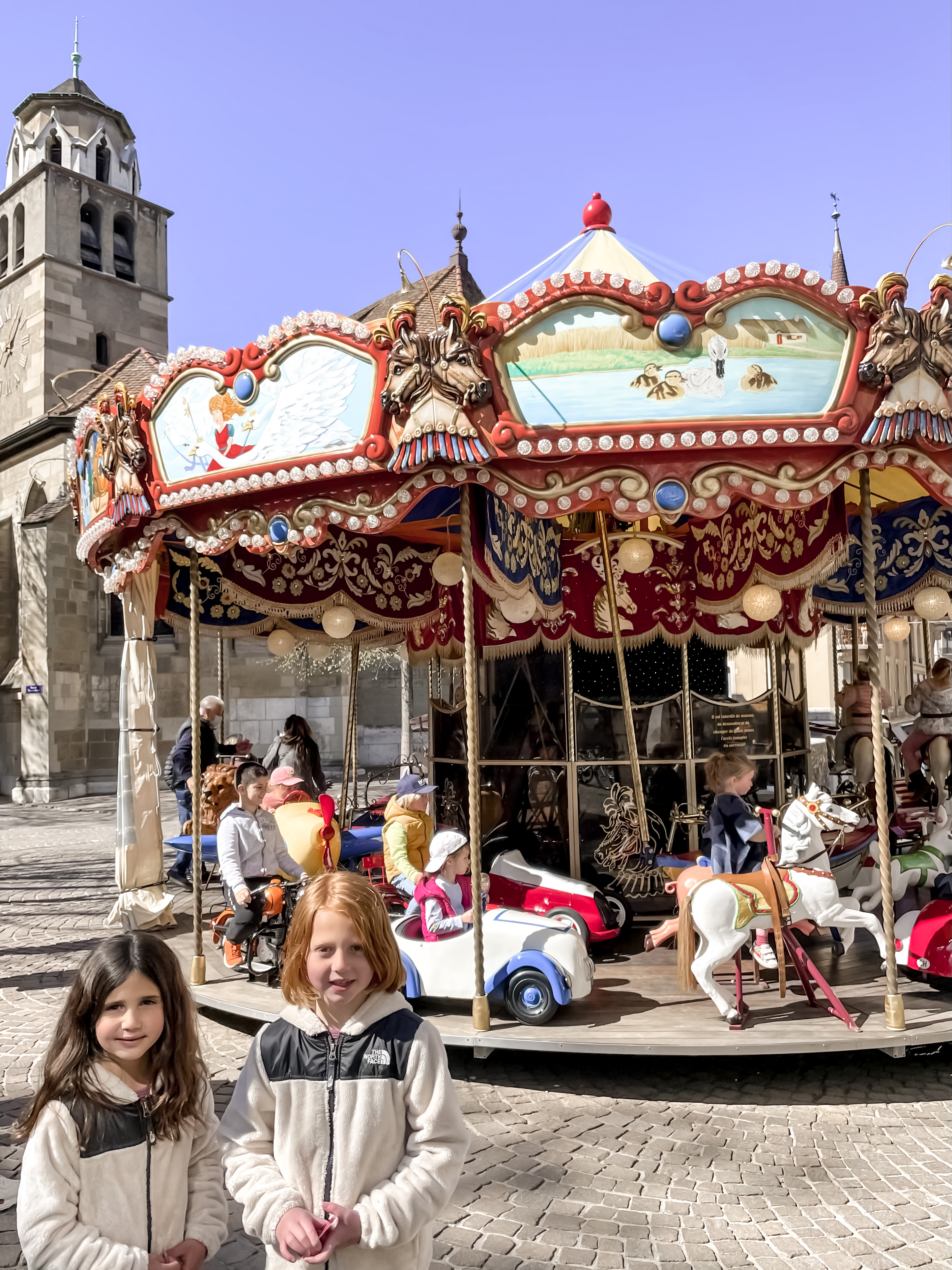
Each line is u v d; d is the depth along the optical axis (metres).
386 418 5.00
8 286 28.70
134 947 2.11
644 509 4.91
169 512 6.11
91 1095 2.03
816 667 18.83
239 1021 6.14
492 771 7.86
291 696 27.81
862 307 4.66
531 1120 4.48
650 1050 4.70
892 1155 4.05
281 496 5.55
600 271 4.91
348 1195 2.01
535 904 6.49
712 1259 3.22
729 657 8.05
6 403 28.45
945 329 4.72
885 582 8.79
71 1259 1.89
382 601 9.16
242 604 8.68
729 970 6.27
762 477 4.90
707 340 4.75
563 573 7.64
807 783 8.42
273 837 6.47
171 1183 2.09
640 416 4.75
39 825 18.48
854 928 6.58
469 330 4.79
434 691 8.96
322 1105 2.07
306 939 2.14
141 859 8.45
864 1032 4.84
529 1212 3.56
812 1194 3.69
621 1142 4.20
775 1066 5.23
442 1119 2.07
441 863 5.49
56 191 27.64
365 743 27.84
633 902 7.48
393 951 2.18
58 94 29.00
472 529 5.48
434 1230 3.43
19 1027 6.07
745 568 6.94
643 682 7.73
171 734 25.86
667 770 7.73
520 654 7.77
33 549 24.36
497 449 4.80
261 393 5.38
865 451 4.88
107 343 28.64
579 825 7.52
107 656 25.48
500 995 5.74
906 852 7.41
